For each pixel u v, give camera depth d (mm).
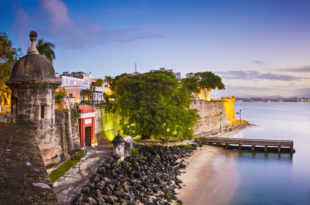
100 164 26469
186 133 48469
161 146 44062
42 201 4383
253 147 52188
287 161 44188
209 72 104438
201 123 69875
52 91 20469
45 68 19906
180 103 48469
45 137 20094
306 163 42688
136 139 47562
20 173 5160
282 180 34031
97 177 22531
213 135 71562
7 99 39781
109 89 85688
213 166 39281
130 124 43031
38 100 19484
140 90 45406
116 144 30203
